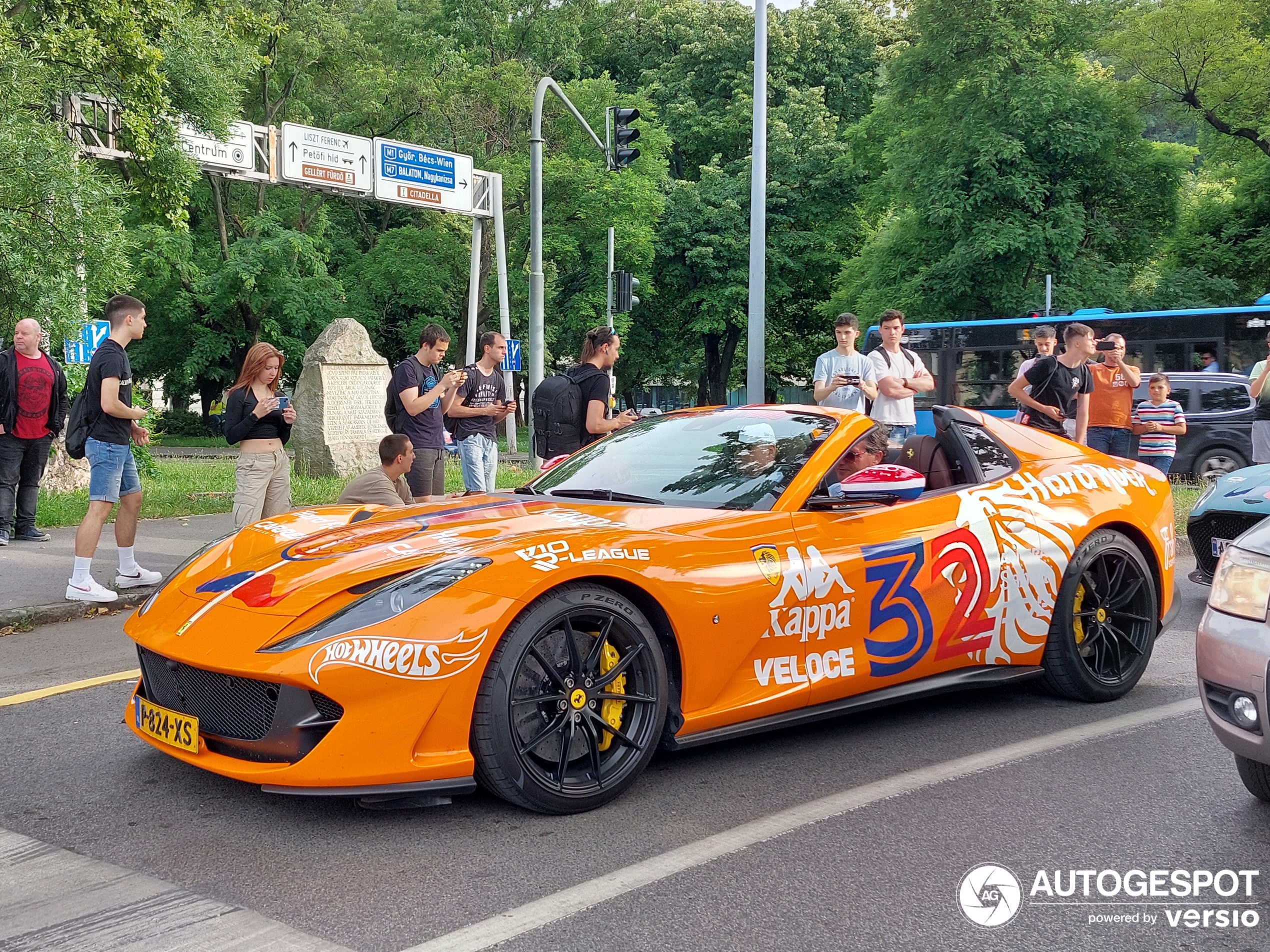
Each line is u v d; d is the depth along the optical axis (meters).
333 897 2.89
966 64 27.77
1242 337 17.70
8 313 12.12
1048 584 4.69
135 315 7.00
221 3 18.77
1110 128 26.66
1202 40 26.39
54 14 13.59
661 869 3.06
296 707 3.20
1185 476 16.36
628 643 3.60
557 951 2.58
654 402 61.44
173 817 3.48
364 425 17.06
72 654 5.84
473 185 23.19
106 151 15.55
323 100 35.66
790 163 39.62
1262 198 27.80
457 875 3.03
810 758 4.09
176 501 12.45
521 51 38.50
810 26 42.12
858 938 2.66
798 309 42.75
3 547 9.20
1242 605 3.31
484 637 3.28
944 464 4.75
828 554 4.07
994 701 4.93
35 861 3.14
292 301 33.81
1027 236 25.89
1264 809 3.55
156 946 2.62
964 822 3.43
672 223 39.41
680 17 44.12
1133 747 4.22
